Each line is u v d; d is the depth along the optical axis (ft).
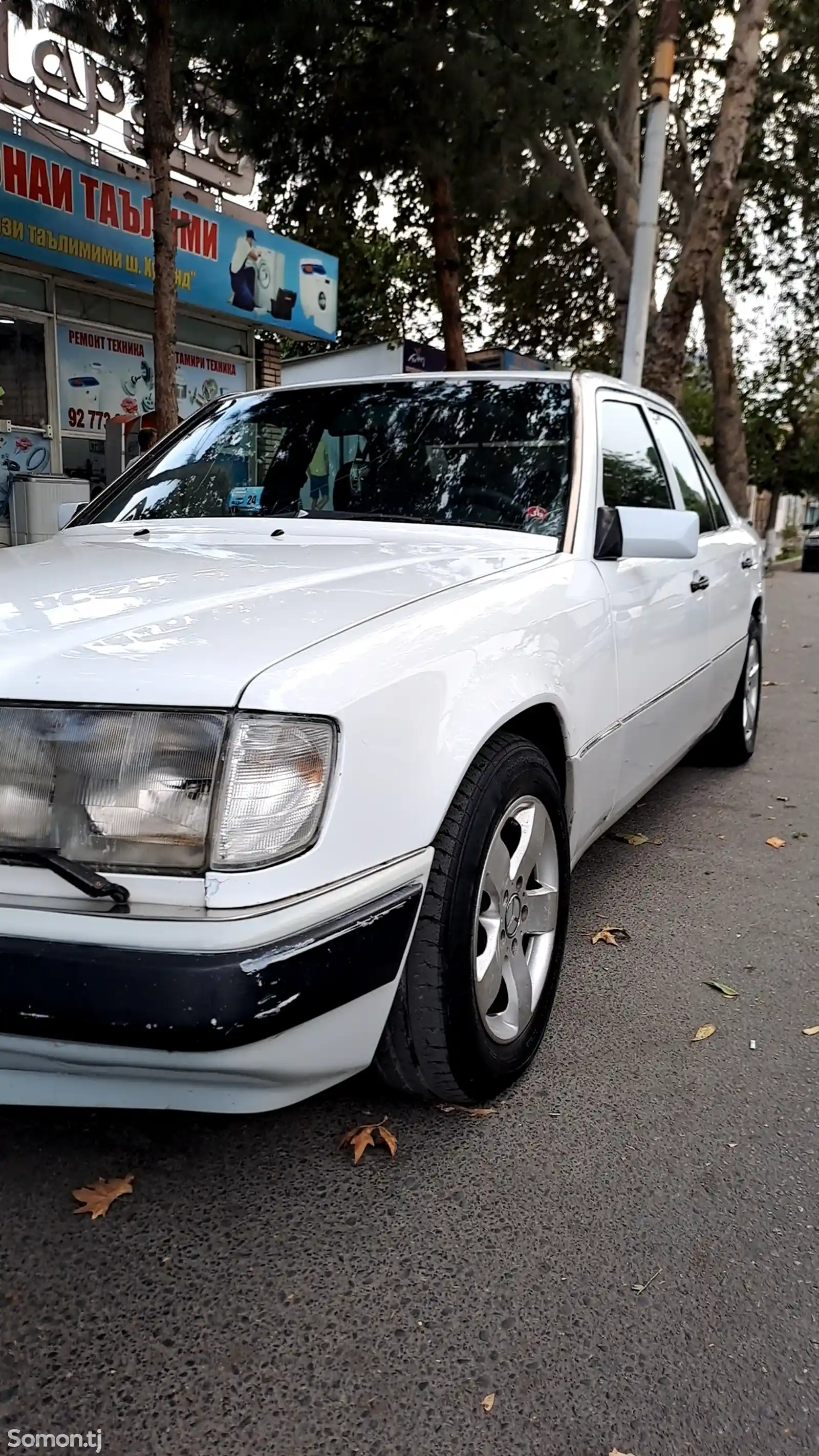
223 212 37.63
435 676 6.47
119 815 5.34
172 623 6.10
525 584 8.04
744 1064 8.21
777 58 53.72
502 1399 5.05
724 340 64.49
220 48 29.09
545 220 57.36
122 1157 6.89
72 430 33.30
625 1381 5.16
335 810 5.60
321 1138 7.14
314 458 10.57
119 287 32.94
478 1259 5.98
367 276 65.51
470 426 10.34
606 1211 6.42
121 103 32.60
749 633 16.89
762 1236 6.21
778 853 13.53
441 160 37.29
